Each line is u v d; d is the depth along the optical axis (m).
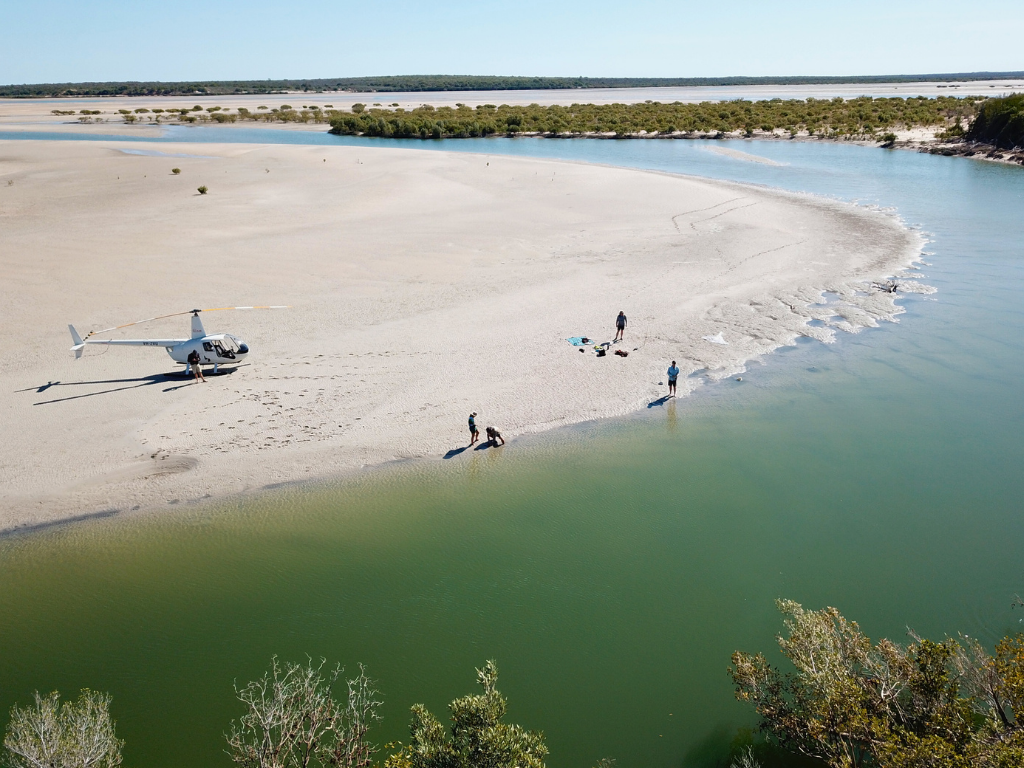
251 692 12.65
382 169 78.31
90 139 123.56
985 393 26.33
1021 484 20.69
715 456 22.59
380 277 39.59
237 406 25.50
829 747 11.41
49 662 15.11
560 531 19.16
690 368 28.56
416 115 150.38
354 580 17.47
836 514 19.56
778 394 26.59
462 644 15.37
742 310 34.50
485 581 17.33
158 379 27.72
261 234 49.03
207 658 15.10
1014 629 15.28
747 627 15.68
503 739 10.56
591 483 21.30
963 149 83.56
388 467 22.12
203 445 23.14
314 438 23.56
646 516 19.70
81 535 19.22
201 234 48.88
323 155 92.12
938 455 22.36
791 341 31.22
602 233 49.22
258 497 20.72
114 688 14.39
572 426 24.48
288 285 38.16
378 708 13.70
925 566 17.42
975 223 50.44
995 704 11.27
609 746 12.87
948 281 38.56
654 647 15.18
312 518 19.84
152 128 149.12
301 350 30.06
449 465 22.23
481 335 31.45
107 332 31.89
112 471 21.81
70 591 17.25
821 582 16.97
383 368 28.34
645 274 39.69
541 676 14.48
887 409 25.34
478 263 42.22
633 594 16.78
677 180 69.75
